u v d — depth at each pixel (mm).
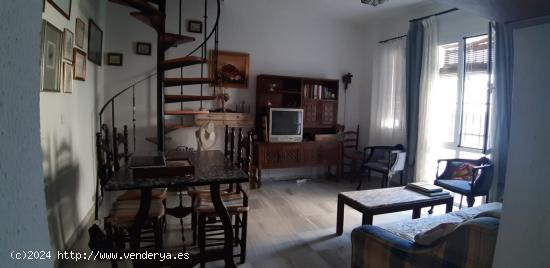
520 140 730
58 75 2410
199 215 2285
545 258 683
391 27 5164
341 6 4688
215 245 2453
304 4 4637
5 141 436
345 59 5574
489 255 1270
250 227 3145
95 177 3602
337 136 5223
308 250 2670
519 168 731
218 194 2150
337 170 5270
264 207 3781
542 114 683
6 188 438
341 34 5504
